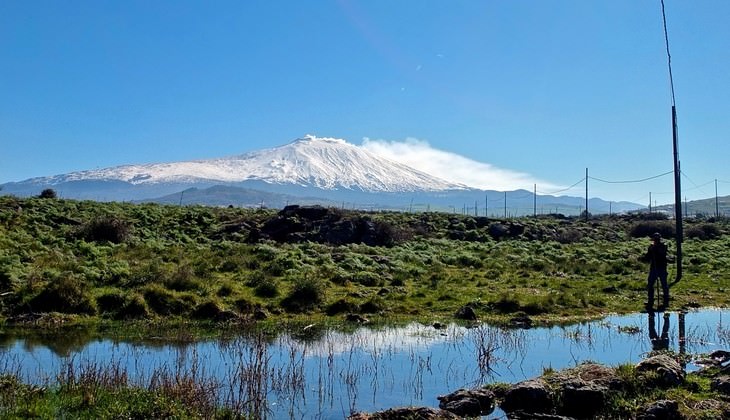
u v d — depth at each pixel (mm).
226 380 13594
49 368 14094
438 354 16469
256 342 16875
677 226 27188
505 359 15945
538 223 63594
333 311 22516
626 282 30406
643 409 10781
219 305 21422
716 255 44125
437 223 57656
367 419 10672
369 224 46375
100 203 52188
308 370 14656
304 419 11250
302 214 48375
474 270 34625
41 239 33531
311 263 31891
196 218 48000
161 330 19000
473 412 11352
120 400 11195
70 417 10523
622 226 71000
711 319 22172
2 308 19859
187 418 10641
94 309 20641
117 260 27562
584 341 18266
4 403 10984
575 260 40031
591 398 11203
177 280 23469
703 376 13062
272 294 23844
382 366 15133
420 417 10664
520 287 28531
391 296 25000
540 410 11336
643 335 19125
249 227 46531
